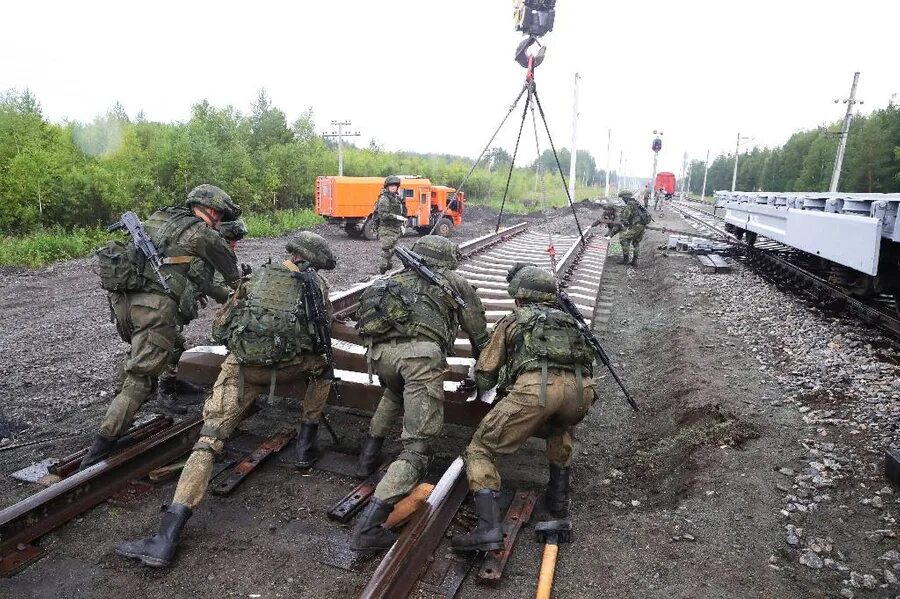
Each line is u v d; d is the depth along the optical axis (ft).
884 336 23.63
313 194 87.25
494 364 12.11
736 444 14.57
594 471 15.23
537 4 19.24
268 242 57.26
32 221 50.37
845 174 138.92
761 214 40.42
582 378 11.49
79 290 34.09
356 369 17.21
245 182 71.82
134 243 12.86
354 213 62.64
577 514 12.74
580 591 9.80
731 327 26.35
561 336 11.41
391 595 9.00
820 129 188.65
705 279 38.99
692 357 21.91
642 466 15.52
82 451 13.65
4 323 26.14
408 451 10.91
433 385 11.41
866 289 26.71
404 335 11.80
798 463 13.42
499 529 10.21
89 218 54.34
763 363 21.01
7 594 9.34
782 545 10.71
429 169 135.74
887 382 18.01
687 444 15.28
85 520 11.30
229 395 11.37
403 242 62.39
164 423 14.55
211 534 11.10
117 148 65.16
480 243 50.65
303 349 12.12
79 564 10.12
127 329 13.17
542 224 87.71
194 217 13.60
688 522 11.43
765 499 12.04
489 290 31.68
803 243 30.42
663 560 10.37
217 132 80.07
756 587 9.63
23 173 50.16
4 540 10.19
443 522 11.21
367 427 16.17
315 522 11.59
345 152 115.03
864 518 11.35
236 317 11.64
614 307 34.12
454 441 15.83
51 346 22.70
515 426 11.10
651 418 18.58
